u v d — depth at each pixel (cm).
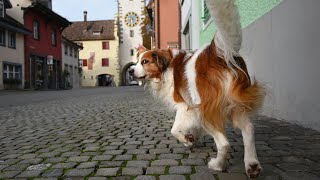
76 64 5394
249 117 327
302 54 559
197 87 338
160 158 427
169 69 404
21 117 948
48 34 4122
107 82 7206
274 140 491
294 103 596
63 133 641
